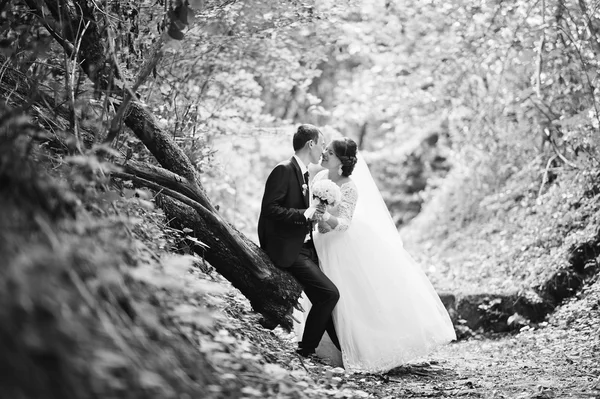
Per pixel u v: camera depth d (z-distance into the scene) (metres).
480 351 8.55
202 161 8.48
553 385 5.64
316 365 5.86
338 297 6.24
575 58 10.94
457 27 12.70
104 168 4.02
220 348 3.57
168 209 5.80
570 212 10.80
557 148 12.27
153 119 5.79
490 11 12.03
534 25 11.58
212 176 11.62
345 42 11.69
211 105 10.91
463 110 14.26
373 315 6.48
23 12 5.34
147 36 7.37
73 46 4.90
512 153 14.07
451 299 10.30
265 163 20.67
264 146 14.98
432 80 13.88
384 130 24.89
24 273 2.02
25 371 1.88
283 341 6.56
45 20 5.23
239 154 13.93
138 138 6.32
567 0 10.77
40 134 3.63
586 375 6.11
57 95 5.14
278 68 11.40
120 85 4.90
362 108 14.73
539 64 11.34
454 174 16.47
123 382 2.26
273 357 4.95
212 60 10.46
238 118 11.20
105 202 3.89
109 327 2.43
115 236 3.46
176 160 5.78
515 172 14.01
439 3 12.14
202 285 3.75
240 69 11.05
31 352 1.94
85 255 2.67
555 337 8.38
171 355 3.00
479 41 12.60
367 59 20.00
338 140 6.74
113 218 3.83
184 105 8.84
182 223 5.82
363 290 6.50
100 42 5.32
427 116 15.30
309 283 6.24
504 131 13.80
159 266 3.89
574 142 11.43
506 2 11.65
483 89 14.07
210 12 8.72
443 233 14.97
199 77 10.63
